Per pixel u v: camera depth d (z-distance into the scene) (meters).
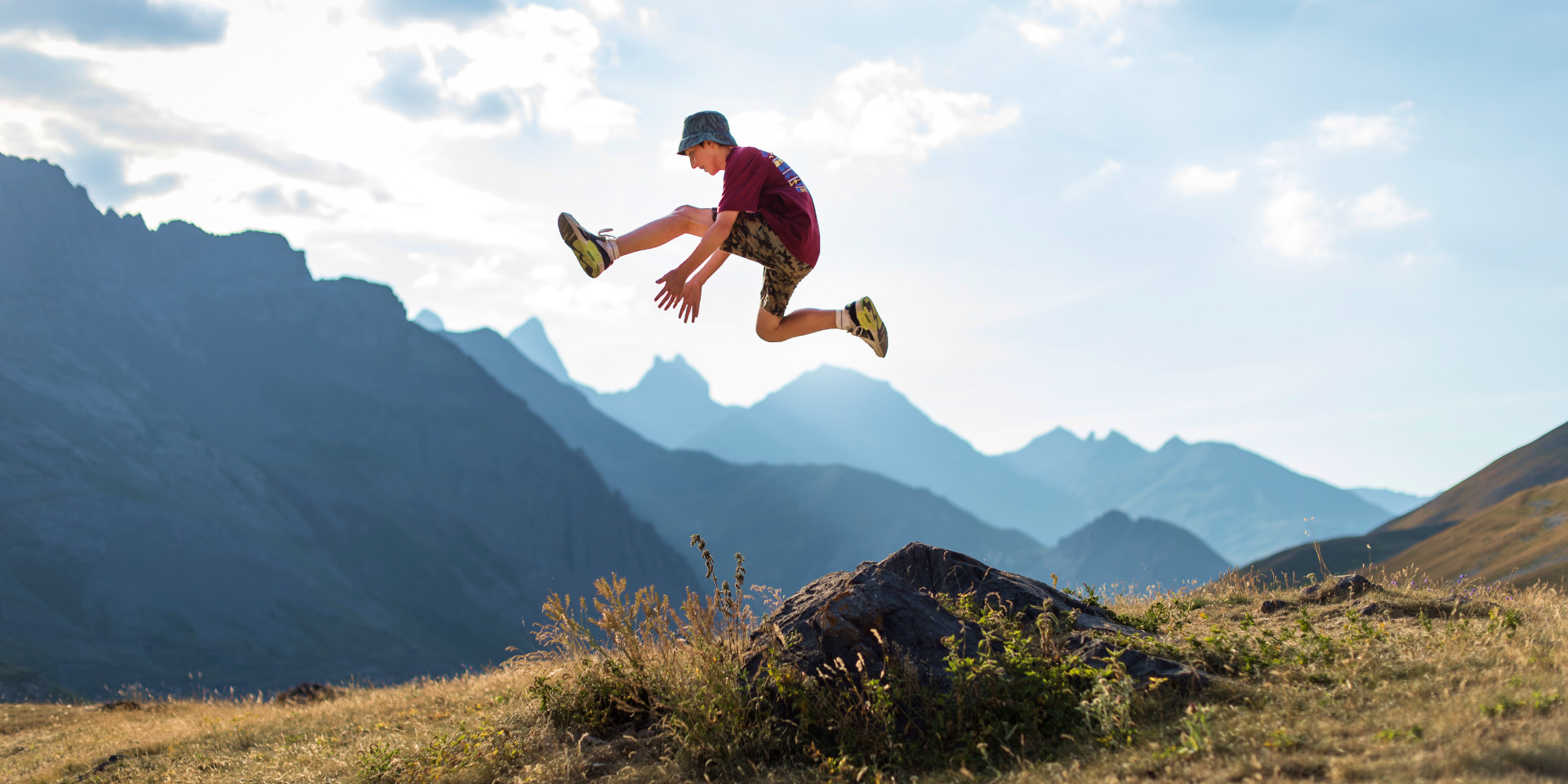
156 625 162.00
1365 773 3.84
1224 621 7.80
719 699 6.00
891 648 6.03
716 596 6.95
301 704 13.45
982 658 5.79
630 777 5.83
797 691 5.89
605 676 7.11
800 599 7.06
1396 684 5.02
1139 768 4.45
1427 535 85.44
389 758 7.16
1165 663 5.67
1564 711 4.04
